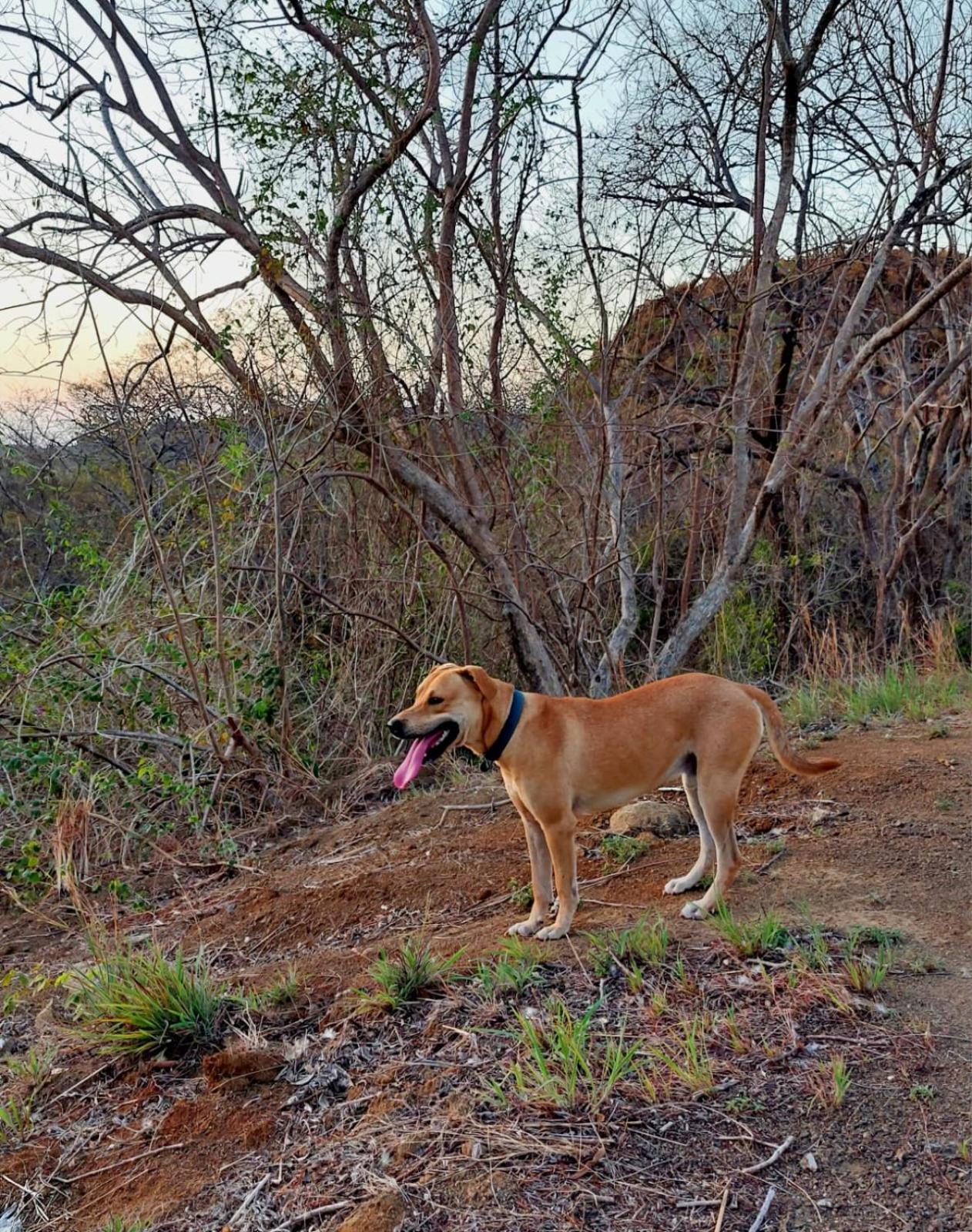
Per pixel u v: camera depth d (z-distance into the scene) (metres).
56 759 3.57
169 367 3.94
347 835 3.47
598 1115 1.59
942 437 5.61
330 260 3.99
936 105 4.94
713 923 2.16
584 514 4.58
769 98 4.76
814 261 5.62
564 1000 1.94
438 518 4.52
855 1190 1.41
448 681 2.14
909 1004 1.81
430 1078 1.77
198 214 4.04
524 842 2.94
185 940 2.86
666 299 5.11
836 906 2.21
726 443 5.40
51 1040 2.31
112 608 4.02
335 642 4.60
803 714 3.99
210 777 3.82
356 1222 1.44
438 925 2.52
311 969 2.40
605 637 4.65
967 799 2.72
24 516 5.77
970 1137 1.47
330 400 3.99
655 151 5.28
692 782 2.39
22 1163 1.88
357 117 4.12
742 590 5.74
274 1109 1.84
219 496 4.42
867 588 6.27
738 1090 1.62
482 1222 1.42
